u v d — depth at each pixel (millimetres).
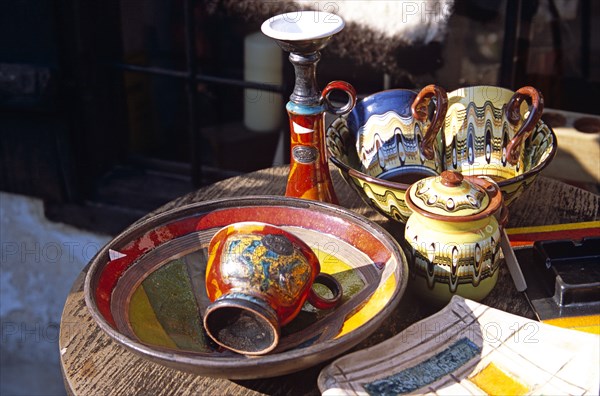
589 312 1021
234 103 1956
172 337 963
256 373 837
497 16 1662
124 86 1973
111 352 1006
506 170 1229
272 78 1859
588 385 864
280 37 1049
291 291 920
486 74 1722
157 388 947
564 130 1679
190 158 2004
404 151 1236
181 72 1882
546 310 1029
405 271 950
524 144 1211
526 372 892
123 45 1900
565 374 884
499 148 1236
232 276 916
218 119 1977
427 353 919
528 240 1179
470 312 973
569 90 1912
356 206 1305
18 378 2281
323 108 1146
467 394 865
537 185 1367
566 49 1861
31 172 1934
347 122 1244
